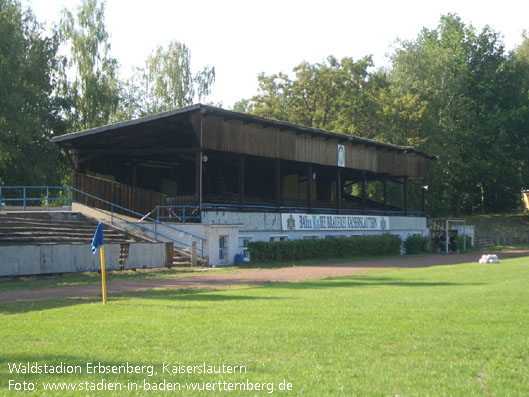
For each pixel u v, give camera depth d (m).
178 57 64.69
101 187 33.56
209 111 29.89
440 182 63.78
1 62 40.97
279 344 7.91
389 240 41.66
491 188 77.44
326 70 62.72
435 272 23.23
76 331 9.10
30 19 47.12
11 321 10.34
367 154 43.88
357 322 9.60
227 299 13.48
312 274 23.53
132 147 34.12
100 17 51.38
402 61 66.50
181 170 42.12
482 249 51.75
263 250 30.89
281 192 46.38
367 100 59.38
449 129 62.56
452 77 66.62
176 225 29.14
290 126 35.28
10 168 44.47
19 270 20.84
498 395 5.72
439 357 7.20
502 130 67.69
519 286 16.03
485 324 9.38
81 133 31.75
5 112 40.34
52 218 29.89
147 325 9.52
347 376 6.38
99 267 23.31
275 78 65.25
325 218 39.19
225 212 31.39
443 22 79.69
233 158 37.94
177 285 18.42
